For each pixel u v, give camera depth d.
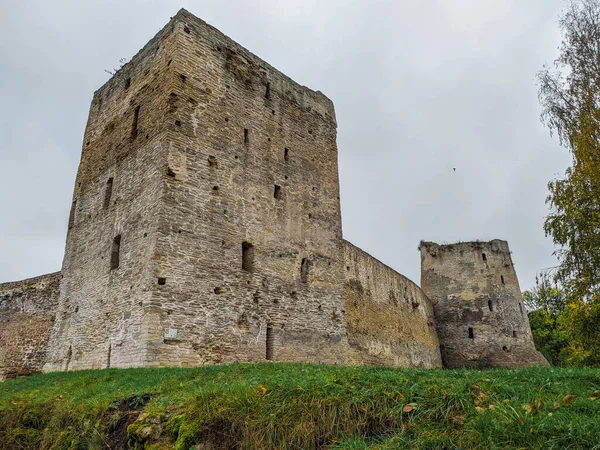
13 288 20.03
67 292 16.55
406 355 28.12
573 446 4.66
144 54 17.12
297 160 18.73
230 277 14.63
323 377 7.36
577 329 14.66
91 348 14.25
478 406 5.80
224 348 13.76
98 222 16.25
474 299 37.66
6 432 8.55
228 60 17.12
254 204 16.28
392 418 5.96
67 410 8.43
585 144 14.78
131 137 16.19
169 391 8.38
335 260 19.06
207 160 15.16
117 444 7.10
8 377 18.38
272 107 18.39
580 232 14.51
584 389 6.55
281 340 15.64
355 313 22.23
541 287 15.45
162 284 12.84
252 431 6.02
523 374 7.80
